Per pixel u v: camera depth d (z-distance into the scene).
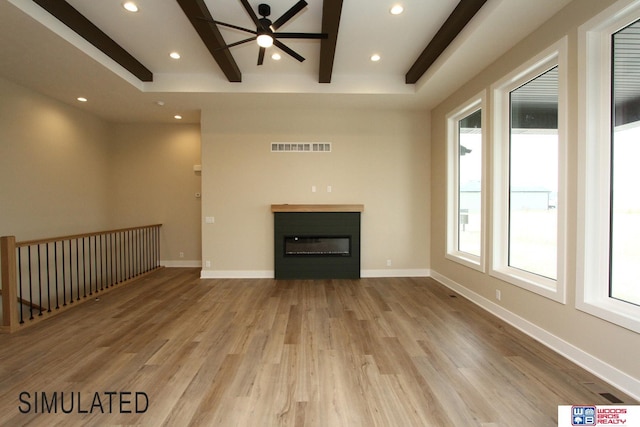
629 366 1.84
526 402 1.77
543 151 2.69
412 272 4.95
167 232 5.71
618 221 2.06
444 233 4.44
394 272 4.94
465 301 3.66
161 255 5.71
